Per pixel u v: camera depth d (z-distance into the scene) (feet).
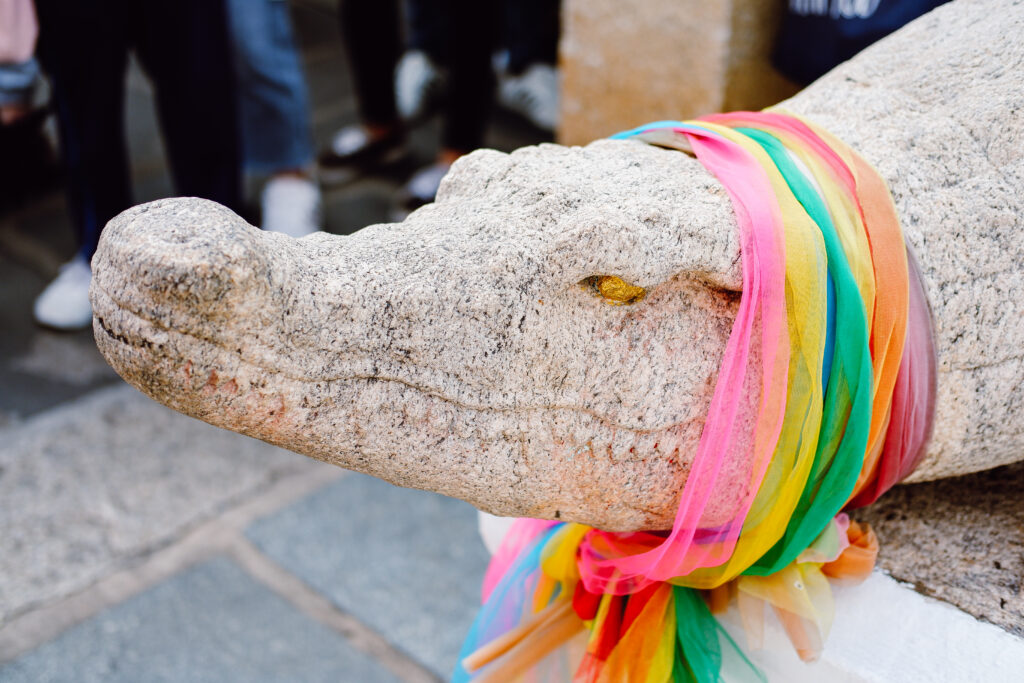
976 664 2.82
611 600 3.17
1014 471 3.47
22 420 7.77
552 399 2.51
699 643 3.05
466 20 9.21
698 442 2.64
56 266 9.75
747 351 2.55
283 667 5.72
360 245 2.41
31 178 10.82
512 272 2.40
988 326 2.83
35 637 5.91
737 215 2.53
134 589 6.27
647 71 6.00
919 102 3.06
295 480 7.23
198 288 2.01
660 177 2.69
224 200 8.57
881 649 2.91
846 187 2.75
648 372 2.55
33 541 6.60
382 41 10.66
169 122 8.16
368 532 6.73
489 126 11.70
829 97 3.21
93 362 8.46
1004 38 3.03
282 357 2.17
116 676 5.66
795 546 2.93
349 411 2.31
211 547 6.61
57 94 7.86
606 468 2.64
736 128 3.01
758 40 5.66
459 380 2.40
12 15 7.18
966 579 3.06
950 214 2.81
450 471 2.52
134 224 2.12
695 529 2.75
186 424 7.73
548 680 3.27
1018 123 2.89
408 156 11.65
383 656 5.80
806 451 2.67
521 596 3.55
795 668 3.03
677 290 2.59
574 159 2.80
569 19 6.29
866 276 2.63
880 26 4.64
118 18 7.56
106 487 7.07
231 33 7.97
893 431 2.85
